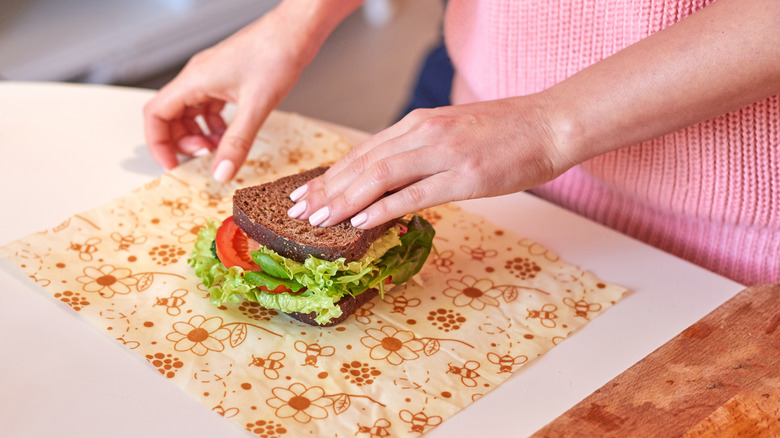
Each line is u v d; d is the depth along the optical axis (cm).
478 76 100
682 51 75
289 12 97
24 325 77
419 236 82
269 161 99
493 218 93
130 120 105
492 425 72
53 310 78
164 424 70
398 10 241
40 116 104
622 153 91
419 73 121
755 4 73
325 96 210
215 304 79
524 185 79
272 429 70
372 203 80
